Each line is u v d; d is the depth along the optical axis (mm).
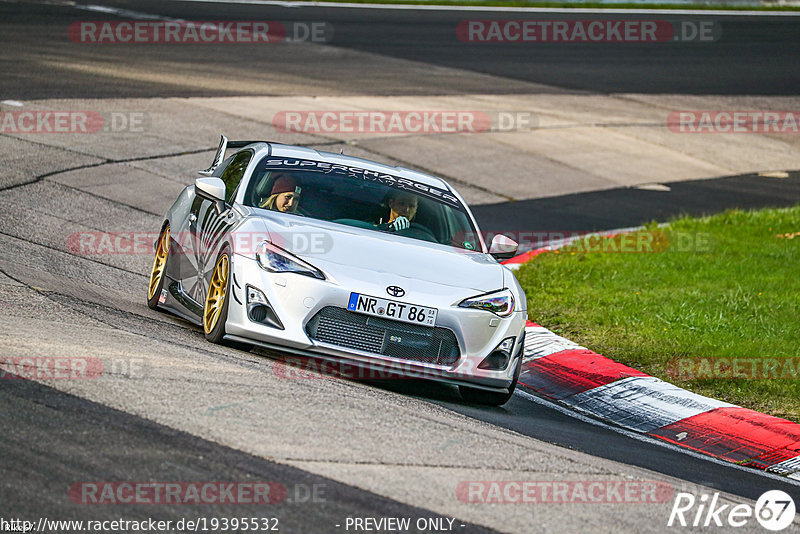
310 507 14812
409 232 26859
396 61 97625
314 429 18266
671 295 38688
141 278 34562
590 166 70188
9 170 46531
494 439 20406
